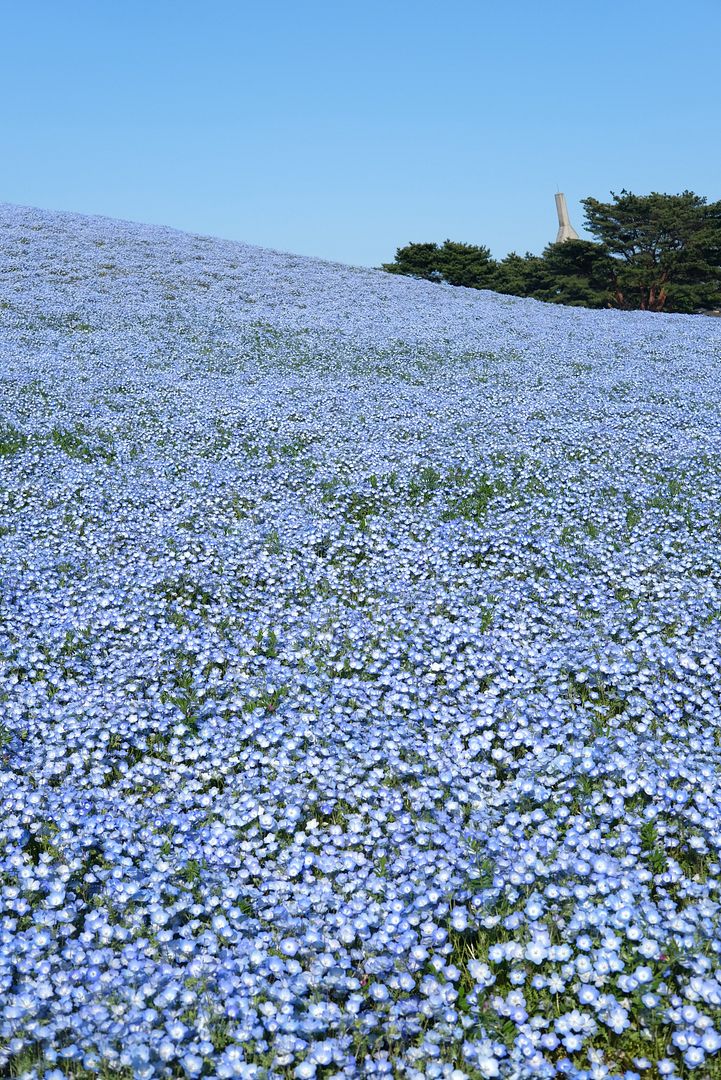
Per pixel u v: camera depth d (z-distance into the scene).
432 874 4.85
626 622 7.88
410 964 4.27
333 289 33.00
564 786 5.55
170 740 6.36
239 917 4.55
